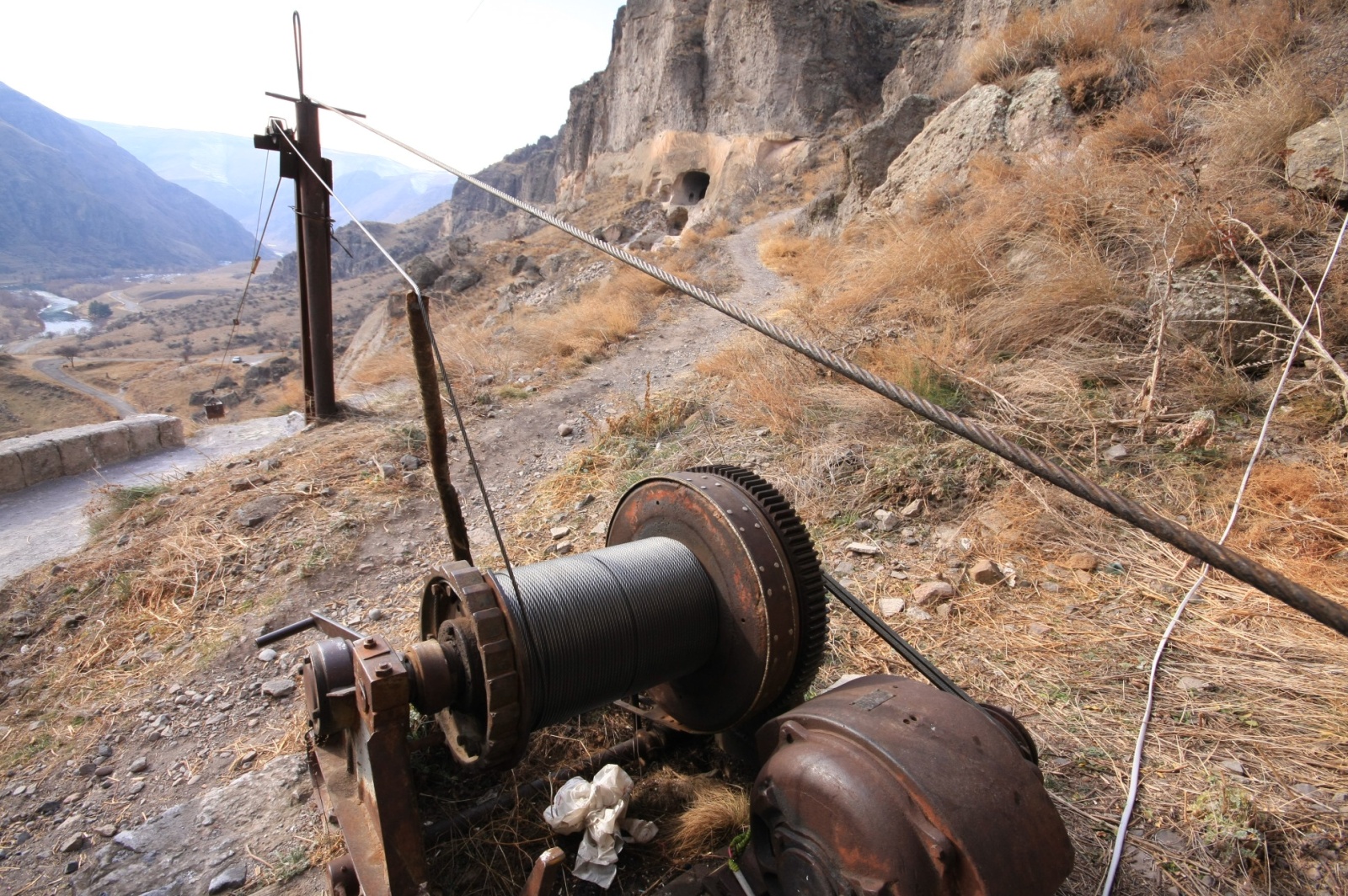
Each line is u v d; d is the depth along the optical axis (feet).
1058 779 10.25
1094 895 8.63
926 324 24.70
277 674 15.02
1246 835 8.93
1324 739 10.25
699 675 10.35
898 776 6.70
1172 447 17.06
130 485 25.82
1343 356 17.53
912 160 43.27
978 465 17.70
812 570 9.61
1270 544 14.14
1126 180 25.67
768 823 7.61
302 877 10.14
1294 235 20.44
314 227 27.96
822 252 45.52
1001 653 12.83
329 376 29.43
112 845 11.02
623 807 9.75
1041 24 41.52
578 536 19.10
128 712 14.26
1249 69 29.07
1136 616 13.28
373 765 8.12
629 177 148.97
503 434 26.68
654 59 145.89
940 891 6.30
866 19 122.31
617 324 38.22
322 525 20.45
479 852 9.83
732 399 24.71
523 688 8.13
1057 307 21.66
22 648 16.92
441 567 8.93
